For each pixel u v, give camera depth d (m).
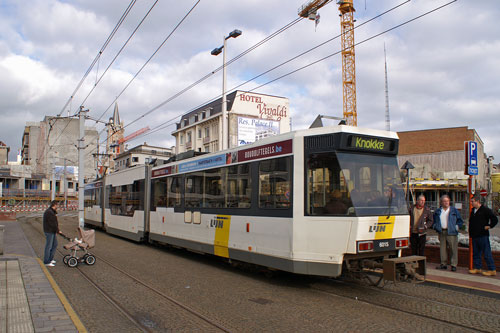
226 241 10.58
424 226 10.16
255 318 6.49
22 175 79.88
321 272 7.85
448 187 36.91
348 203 7.70
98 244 17.11
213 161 11.53
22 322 5.76
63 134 83.56
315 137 8.20
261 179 9.40
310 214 8.07
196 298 7.79
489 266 9.20
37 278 9.09
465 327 6.02
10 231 22.45
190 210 12.62
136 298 7.75
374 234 7.83
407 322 6.26
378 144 8.33
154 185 15.67
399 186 8.57
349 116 58.75
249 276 10.04
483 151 64.06
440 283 8.49
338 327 6.03
